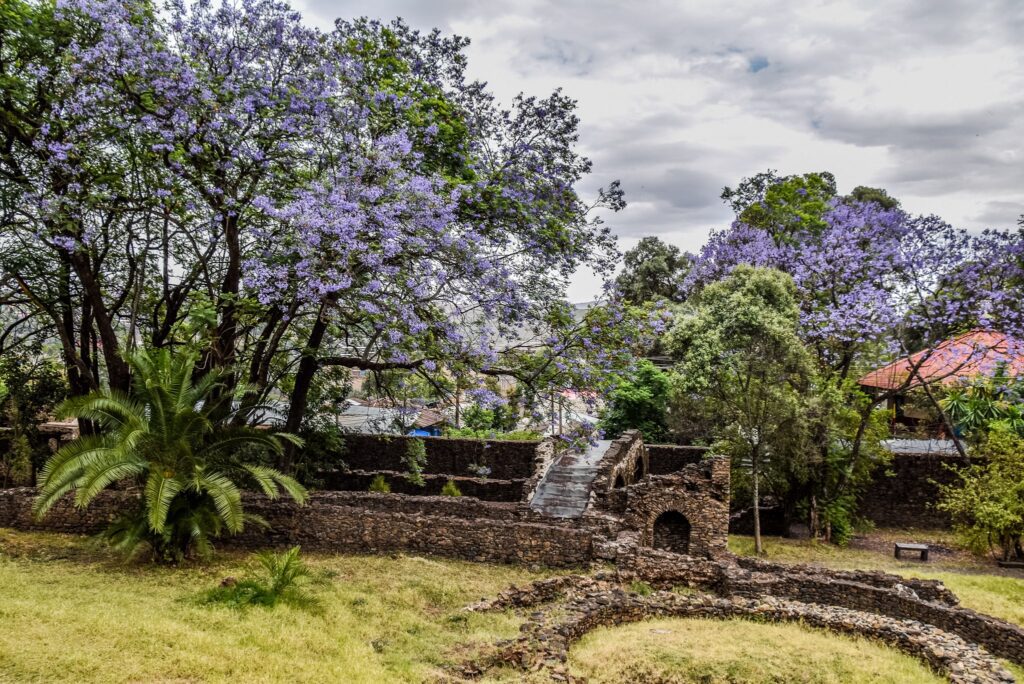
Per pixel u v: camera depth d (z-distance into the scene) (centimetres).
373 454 3453
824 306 3294
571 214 2261
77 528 1995
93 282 2033
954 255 3077
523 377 2175
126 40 1733
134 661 1105
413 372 2352
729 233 3928
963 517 2739
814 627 1505
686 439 4034
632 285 5325
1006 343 3003
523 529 1922
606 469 2692
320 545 1992
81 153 1908
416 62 2208
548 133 2214
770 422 2661
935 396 3406
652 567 1822
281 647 1262
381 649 1335
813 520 2952
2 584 1470
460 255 1912
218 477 1698
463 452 3384
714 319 2744
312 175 1978
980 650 1359
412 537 1978
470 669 1248
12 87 1773
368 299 1905
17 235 2134
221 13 1906
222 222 2006
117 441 1650
